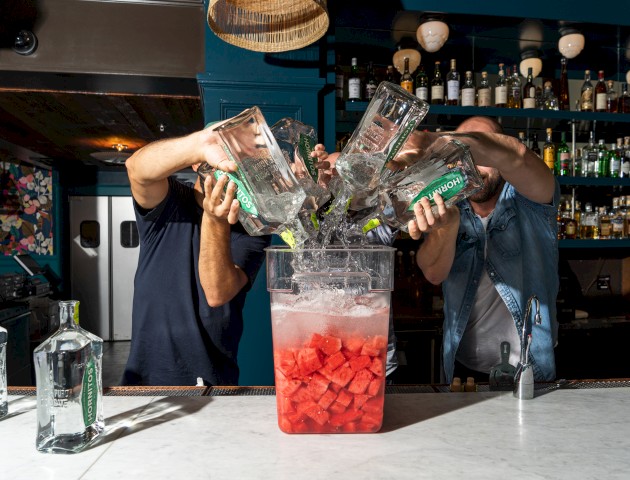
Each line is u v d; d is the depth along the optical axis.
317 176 0.98
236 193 0.91
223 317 1.47
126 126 3.79
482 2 2.84
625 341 3.03
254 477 0.65
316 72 2.64
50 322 4.62
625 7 2.96
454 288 1.78
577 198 3.48
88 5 2.79
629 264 3.59
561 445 0.75
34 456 0.71
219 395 1.00
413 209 0.92
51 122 3.63
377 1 2.74
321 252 0.74
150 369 1.46
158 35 2.83
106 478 0.64
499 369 1.07
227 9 1.73
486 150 1.18
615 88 3.52
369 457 0.70
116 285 6.04
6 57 2.75
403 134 0.85
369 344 0.76
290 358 0.76
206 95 2.61
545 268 1.71
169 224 1.49
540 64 3.29
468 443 0.75
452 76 3.11
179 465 0.68
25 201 5.68
